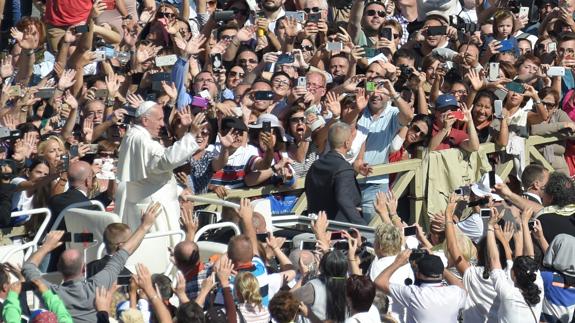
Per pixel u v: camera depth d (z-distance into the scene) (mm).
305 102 54438
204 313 38062
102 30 63406
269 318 39312
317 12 63344
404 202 56562
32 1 72688
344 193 48531
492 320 43906
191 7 69125
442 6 69938
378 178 54688
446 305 42000
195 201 48469
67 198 47750
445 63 61812
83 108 55094
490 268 43938
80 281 39688
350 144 53688
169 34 60406
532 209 49094
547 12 72500
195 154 51031
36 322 36500
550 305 45875
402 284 42938
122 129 53375
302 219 49656
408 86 58719
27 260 40875
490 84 59406
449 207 46594
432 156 56031
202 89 56719
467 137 57031
